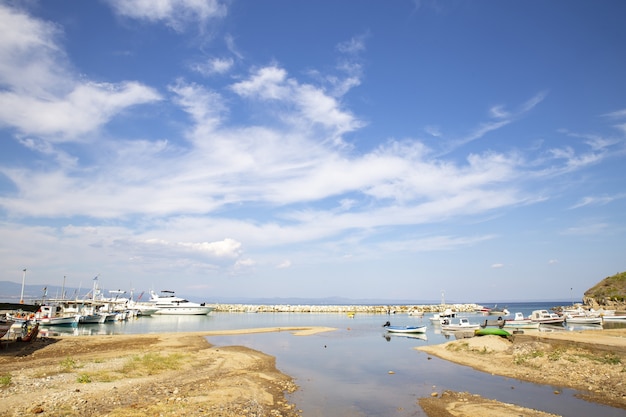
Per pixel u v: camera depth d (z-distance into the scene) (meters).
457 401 24.16
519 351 37.31
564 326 77.31
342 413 22.00
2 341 43.38
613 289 110.19
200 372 30.67
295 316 132.88
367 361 40.03
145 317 114.25
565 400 23.78
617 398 23.72
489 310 153.75
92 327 79.31
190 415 18.55
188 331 73.06
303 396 25.64
